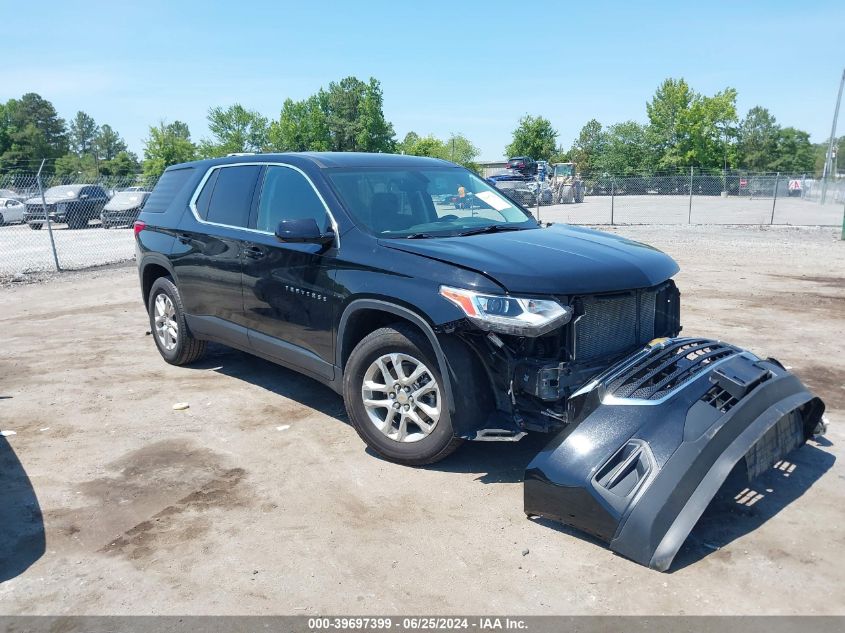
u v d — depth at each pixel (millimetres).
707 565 3156
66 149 127562
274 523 3629
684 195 32219
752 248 15688
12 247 19266
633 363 3744
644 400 3494
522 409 3852
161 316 6512
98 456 4520
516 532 3494
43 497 3957
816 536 3379
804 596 2922
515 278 3688
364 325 4438
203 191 5938
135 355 7043
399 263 4086
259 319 5164
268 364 6602
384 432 4262
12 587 3115
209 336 5875
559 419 3744
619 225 23719
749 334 7254
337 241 4477
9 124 120188
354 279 4281
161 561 3301
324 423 5031
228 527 3600
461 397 3811
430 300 3840
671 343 4000
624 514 3195
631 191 32719
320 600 2982
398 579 3121
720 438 3316
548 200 34812
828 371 5965
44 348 7426
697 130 69625
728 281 10766
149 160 69750
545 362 3684
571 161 81938
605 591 2988
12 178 19750
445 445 4000
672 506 3164
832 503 3697
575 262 3928
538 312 3605
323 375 4691
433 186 5141
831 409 5059
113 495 3973
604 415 3512
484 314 3645
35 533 3568
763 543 3324
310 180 4852
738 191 32719
